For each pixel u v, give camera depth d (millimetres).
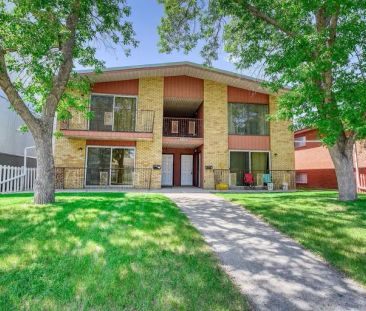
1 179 11211
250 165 15766
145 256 3631
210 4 10242
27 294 2547
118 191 12695
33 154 17938
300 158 22094
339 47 6789
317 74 6805
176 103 16875
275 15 8820
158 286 2836
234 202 8812
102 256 3529
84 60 9367
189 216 6590
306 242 4586
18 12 6652
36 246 3799
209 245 4410
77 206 6934
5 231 4492
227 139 15633
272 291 2992
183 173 18344
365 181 15008
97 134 13633
